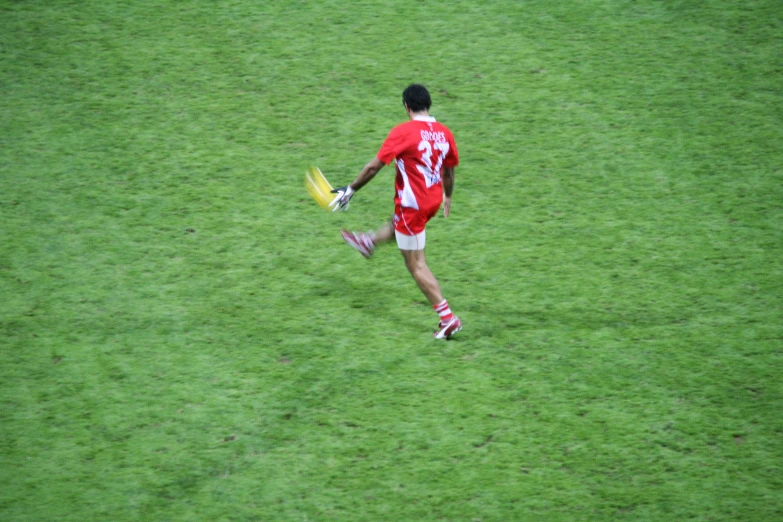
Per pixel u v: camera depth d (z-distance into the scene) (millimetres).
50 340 22312
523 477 18266
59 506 17438
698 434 19391
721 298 24031
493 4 39688
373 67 35156
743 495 17734
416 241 21750
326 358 21938
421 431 19562
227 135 31406
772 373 21219
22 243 26016
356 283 25016
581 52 36156
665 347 22219
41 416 19859
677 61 35469
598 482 18125
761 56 35531
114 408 20172
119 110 32469
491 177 29531
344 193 22281
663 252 26031
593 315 23500
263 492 17891
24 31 36781
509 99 33406
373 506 17531
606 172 29688
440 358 22000
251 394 20672
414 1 39844
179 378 21172
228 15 38594
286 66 35188
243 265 25531
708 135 31328
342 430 19594
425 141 21047
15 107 32312
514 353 22141
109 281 24625
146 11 38750
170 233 26750
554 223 27422
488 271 25391
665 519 17141
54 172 29188
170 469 18469
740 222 27219
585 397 20594
